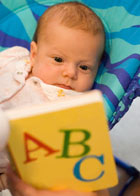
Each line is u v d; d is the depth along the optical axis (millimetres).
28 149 403
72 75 950
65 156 419
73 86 969
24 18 1136
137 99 1370
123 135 1251
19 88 916
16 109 383
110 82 921
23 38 1134
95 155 425
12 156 415
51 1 1146
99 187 461
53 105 384
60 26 955
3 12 1122
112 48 1020
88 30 955
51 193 448
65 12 976
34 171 428
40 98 922
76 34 944
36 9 1144
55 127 392
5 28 1120
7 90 919
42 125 388
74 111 386
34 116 382
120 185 799
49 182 444
